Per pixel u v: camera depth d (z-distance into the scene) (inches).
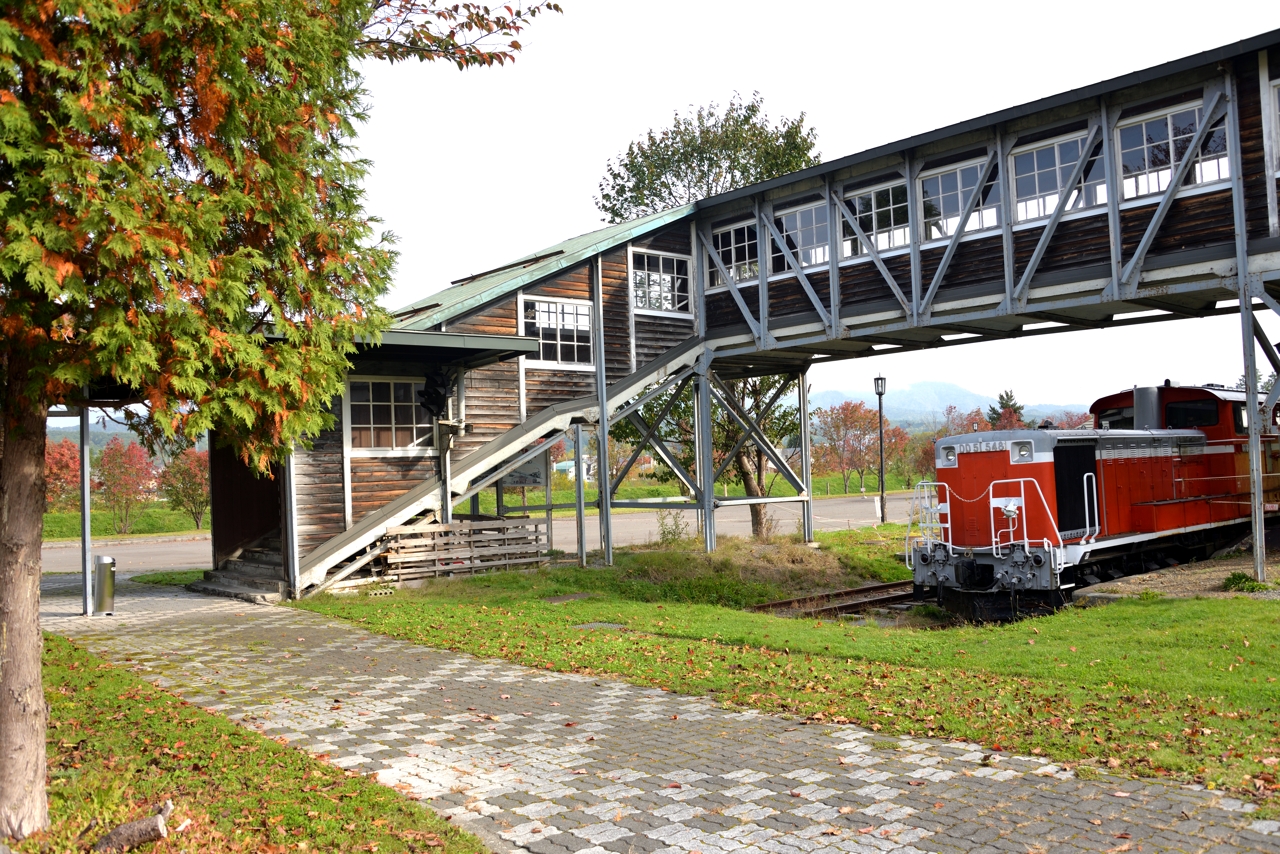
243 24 222.4
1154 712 282.2
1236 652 343.0
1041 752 253.8
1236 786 220.8
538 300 737.6
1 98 181.6
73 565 983.0
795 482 900.6
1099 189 581.9
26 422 204.4
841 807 220.5
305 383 248.5
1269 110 511.2
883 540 978.7
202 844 194.5
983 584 550.3
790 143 1139.9
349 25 292.4
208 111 222.1
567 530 1352.1
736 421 1031.6
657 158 1149.1
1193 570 542.6
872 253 687.1
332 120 268.4
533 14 326.3
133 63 215.6
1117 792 221.8
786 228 767.1
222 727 292.2
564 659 402.9
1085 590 506.3
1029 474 546.6
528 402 736.3
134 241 193.8
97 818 207.2
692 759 262.2
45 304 197.8
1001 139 621.9
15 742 199.2
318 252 268.8
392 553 657.6
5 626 200.2
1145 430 658.2
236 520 732.0
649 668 382.0
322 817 215.0
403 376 680.4
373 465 661.3
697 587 675.4
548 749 275.0
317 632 488.7
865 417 2325.3
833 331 712.4
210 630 498.9
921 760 253.9
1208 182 537.3
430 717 313.3
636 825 213.8
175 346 213.2
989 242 632.4
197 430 226.1
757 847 199.6
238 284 223.1
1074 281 589.0
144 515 1622.8
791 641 426.0
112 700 328.2
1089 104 582.6
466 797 235.1
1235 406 738.2
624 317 785.6
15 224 181.8
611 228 896.3
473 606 560.7
